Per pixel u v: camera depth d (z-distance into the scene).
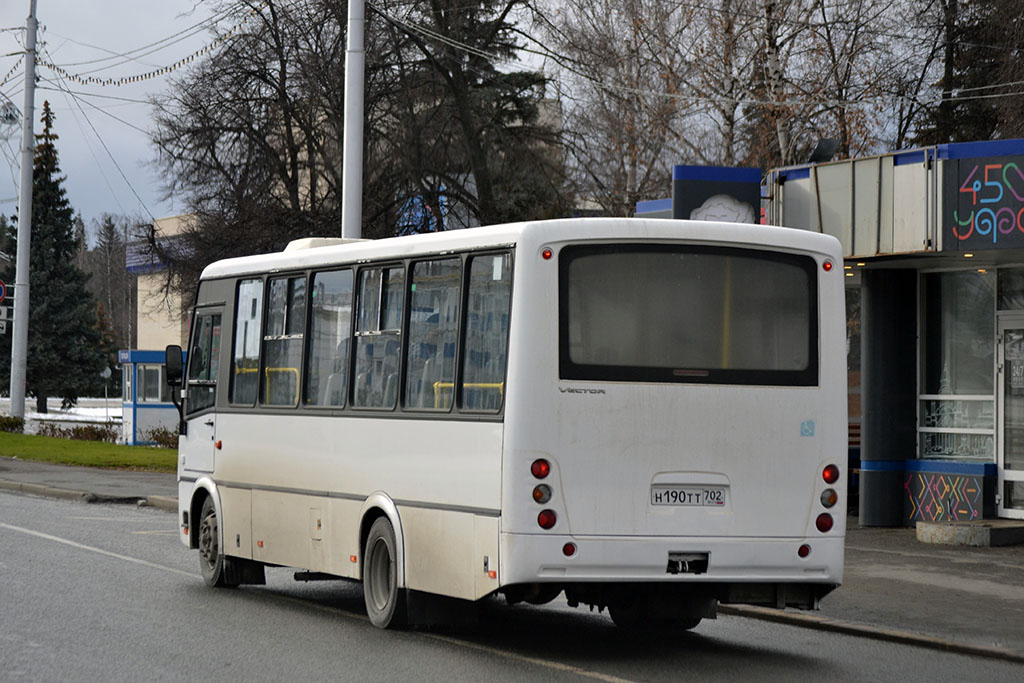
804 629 13.22
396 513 12.19
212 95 41.97
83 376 84.25
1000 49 38.19
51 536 20.31
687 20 45.22
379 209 39.59
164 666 10.54
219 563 15.31
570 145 41.97
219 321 15.86
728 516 11.15
